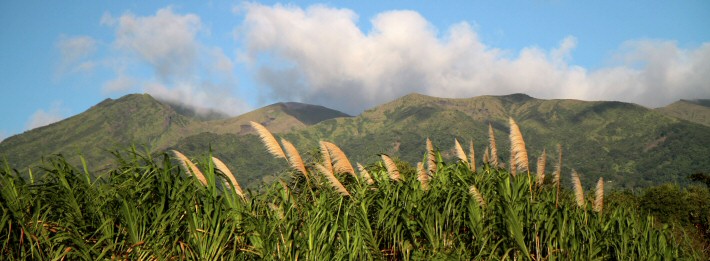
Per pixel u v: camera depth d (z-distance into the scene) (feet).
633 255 24.67
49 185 18.19
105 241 18.58
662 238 25.77
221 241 19.42
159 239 18.60
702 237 36.99
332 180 23.67
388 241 23.71
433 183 25.21
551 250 22.67
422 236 23.66
